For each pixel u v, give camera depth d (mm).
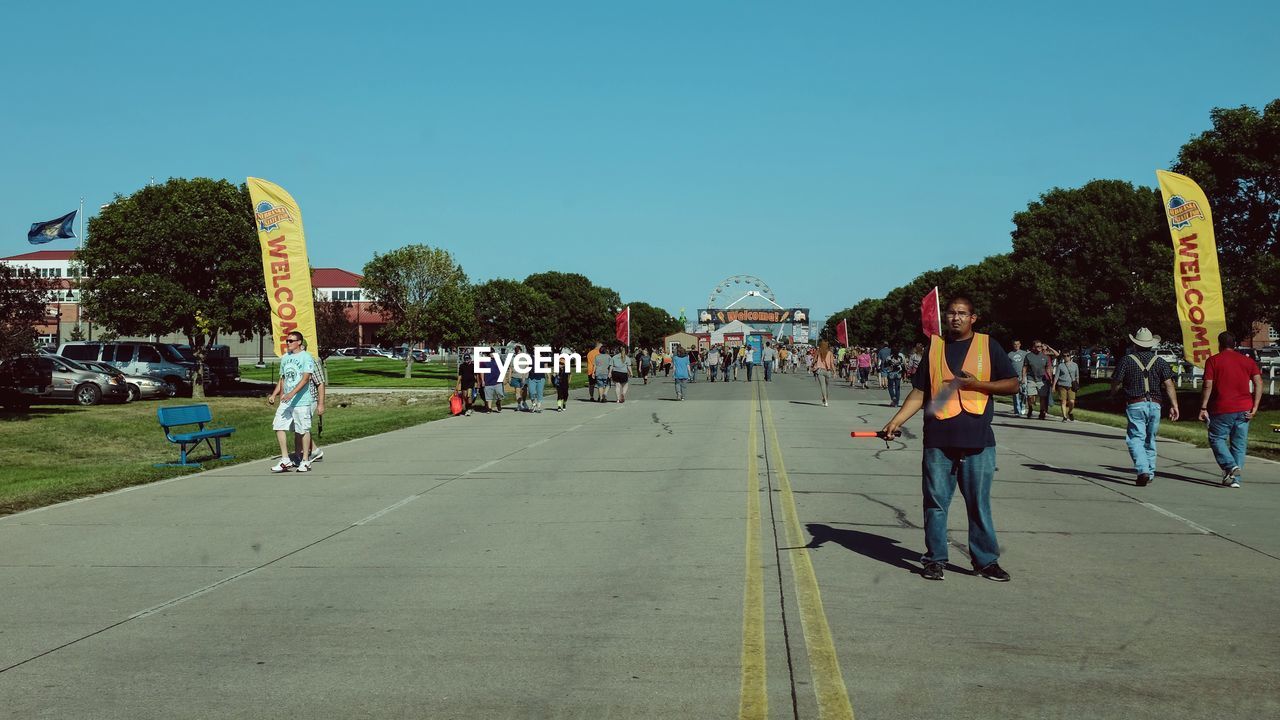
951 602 6480
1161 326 39250
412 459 15523
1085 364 54219
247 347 104938
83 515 10336
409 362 55781
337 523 9781
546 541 8727
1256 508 10547
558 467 14297
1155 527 9367
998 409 29156
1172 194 20328
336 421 24969
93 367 30625
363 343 138625
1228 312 29859
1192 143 31156
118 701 4711
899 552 8141
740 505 10641
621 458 15383
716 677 4988
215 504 11062
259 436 21625
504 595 6750
